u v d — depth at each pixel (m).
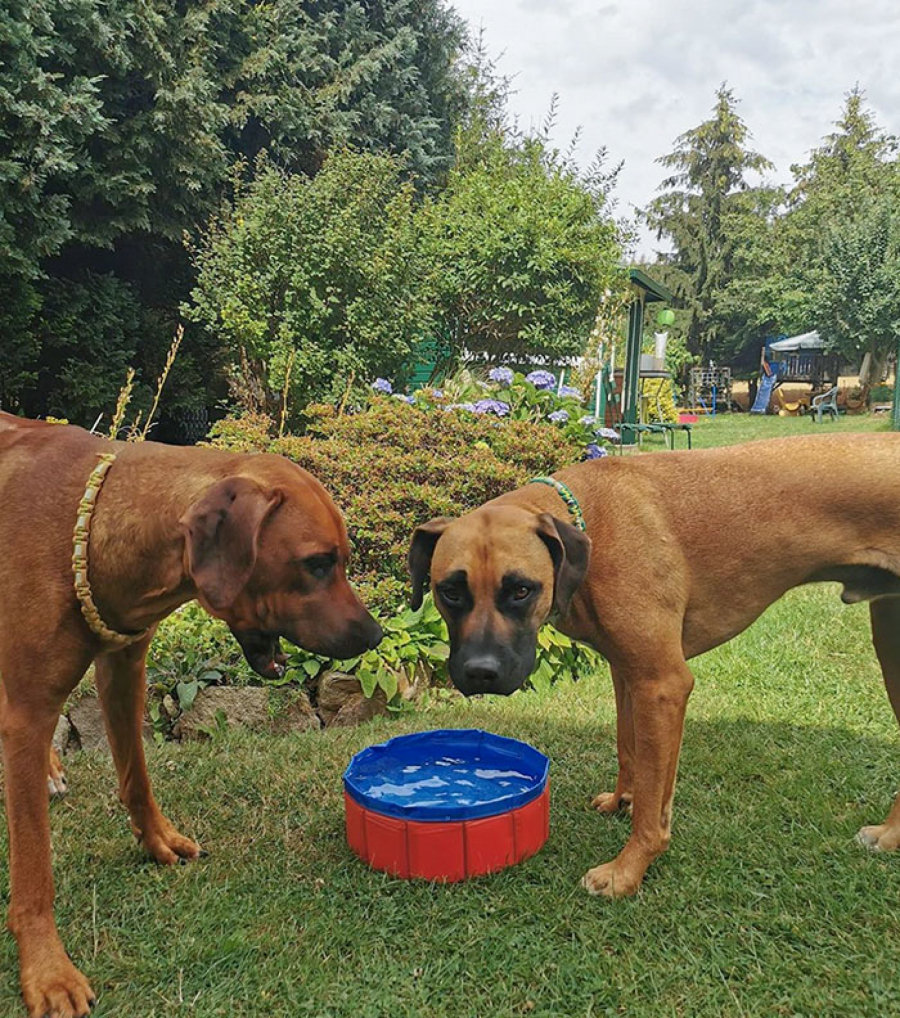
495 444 2.39
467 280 5.21
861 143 18.17
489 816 1.24
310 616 1.06
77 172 4.79
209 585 0.97
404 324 4.36
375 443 2.29
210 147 5.31
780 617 2.60
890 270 10.61
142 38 5.07
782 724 1.80
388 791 1.40
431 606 2.04
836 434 1.29
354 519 2.09
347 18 7.18
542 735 1.76
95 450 1.12
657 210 19.19
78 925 1.14
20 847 1.02
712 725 1.79
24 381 4.73
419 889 1.21
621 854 1.22
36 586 1.04
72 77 4.93
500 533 1.12
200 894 1.20
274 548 1.04
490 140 8.70
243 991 1.02
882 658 1.39
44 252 4.51
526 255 5.17
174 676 1.82
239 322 4.05
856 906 1.15
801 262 13.46
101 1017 0.98
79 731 1.72
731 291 16.72
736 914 1.15
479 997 1.00
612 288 5.64
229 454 1.13
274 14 6.31
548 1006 0.99
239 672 1.86
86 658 1.08
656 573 1.20
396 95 7.67
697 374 14.05
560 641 2.11
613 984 1.02
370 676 1.86
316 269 4.13
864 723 1.80
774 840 1.33
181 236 5.38
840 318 11.09
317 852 1.32
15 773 1.02
